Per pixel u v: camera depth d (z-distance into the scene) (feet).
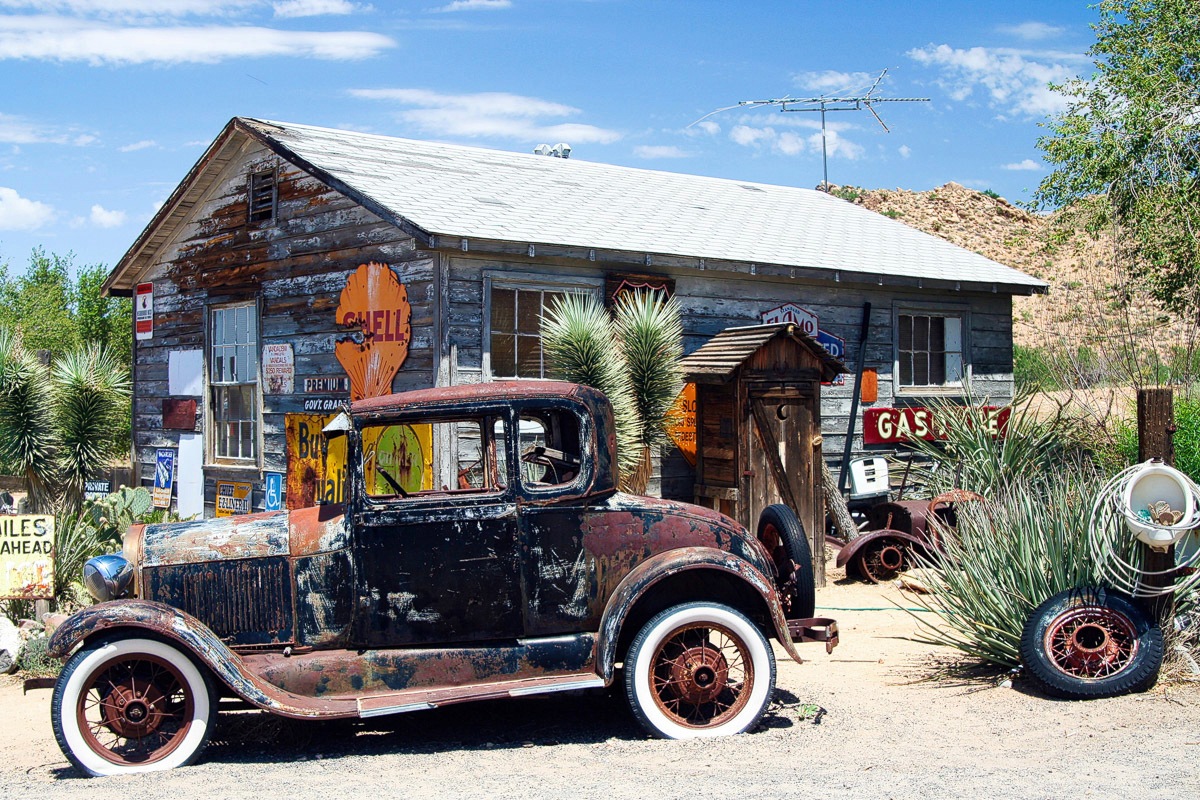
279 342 42.39
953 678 23.72
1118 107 48.16
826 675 24.53
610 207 44.57
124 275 51.75
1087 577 22.63
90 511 36.60
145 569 19.02
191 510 47.16
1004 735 18.98
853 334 46.80
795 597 20.80
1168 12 48.52
